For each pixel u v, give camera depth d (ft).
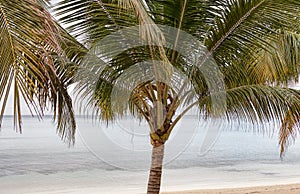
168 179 49.96
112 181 46.60
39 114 10.14
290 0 13.69
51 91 13.64
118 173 51.90
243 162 69.77
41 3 8.47
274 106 15.80
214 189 41.39
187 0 13.93
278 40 17.24
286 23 14.64
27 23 7.79
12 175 49.44
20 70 7.84
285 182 48.83
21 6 7.66
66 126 16.14
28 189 42.06
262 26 14.64
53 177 48.62
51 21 8.13
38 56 9.20
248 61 15.97
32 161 59.98
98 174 50.96
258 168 62.64
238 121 16.72
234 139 116.37
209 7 14.33
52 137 92.73
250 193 37.88
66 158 63.10
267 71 18.15
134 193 40.19
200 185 45.62
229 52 15.56
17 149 71.61
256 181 49.44
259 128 16.65
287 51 18.25
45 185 44.11
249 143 107.34
